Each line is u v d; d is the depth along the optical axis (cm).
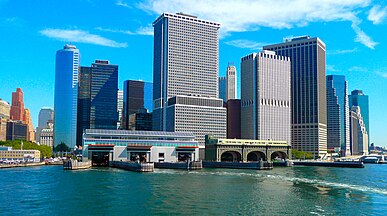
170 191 10944
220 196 9969
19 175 16688
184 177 15612
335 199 9494
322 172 19950
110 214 7819
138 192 10731
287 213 7825
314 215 7669
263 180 14250
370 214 7775
